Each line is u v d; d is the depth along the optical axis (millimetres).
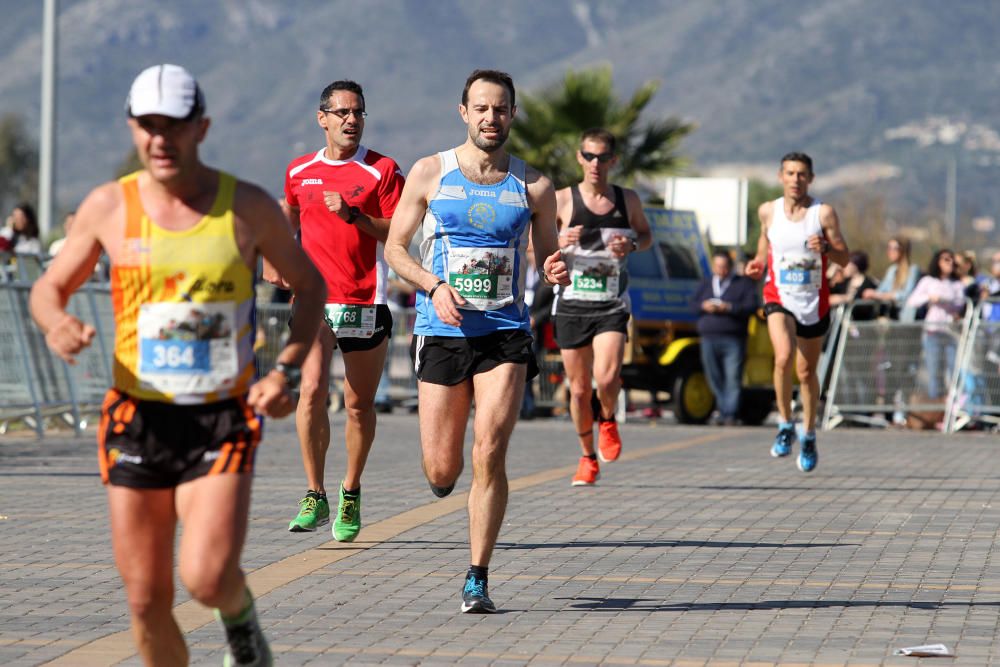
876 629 17906
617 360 31281
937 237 183250
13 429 48156
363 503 28812
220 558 12797
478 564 18969
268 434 46938
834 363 52438
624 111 82000
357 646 17125
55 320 12938
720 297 52969
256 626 13555
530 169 19891
